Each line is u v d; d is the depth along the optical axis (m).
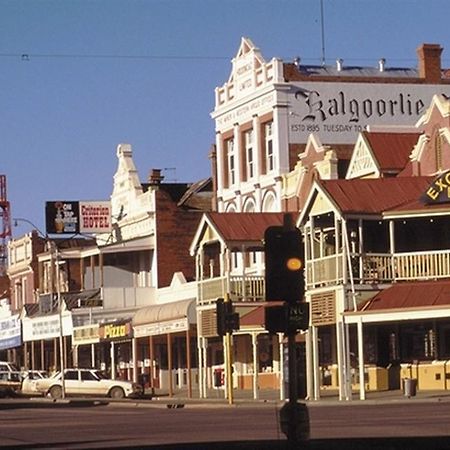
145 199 98.19
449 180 61.28
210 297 75.12
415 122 86.00
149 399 75.69
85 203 105.50
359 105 84.75
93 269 103.38
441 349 65.12
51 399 78.88
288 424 30.47
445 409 48.44
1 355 125.06
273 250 30.20
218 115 89.75
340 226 63.41
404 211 61.81
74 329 97.19
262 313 69.75
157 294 94.75
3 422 50.94
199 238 76.88
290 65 83.25
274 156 82.56
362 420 43.03
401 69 88.62
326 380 71.12
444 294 59.91
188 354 76.62
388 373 67.06
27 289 120.19
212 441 35.47
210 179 102.12
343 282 61.78
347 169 75.00
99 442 37.12
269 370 78.44
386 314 60.06
